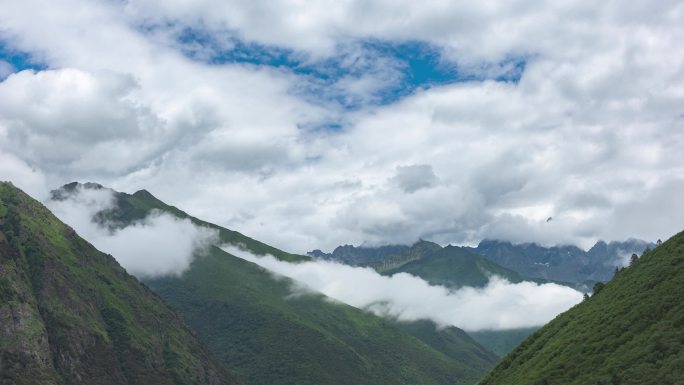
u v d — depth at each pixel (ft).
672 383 379.96
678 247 541.75
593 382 430.20
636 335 454.81
